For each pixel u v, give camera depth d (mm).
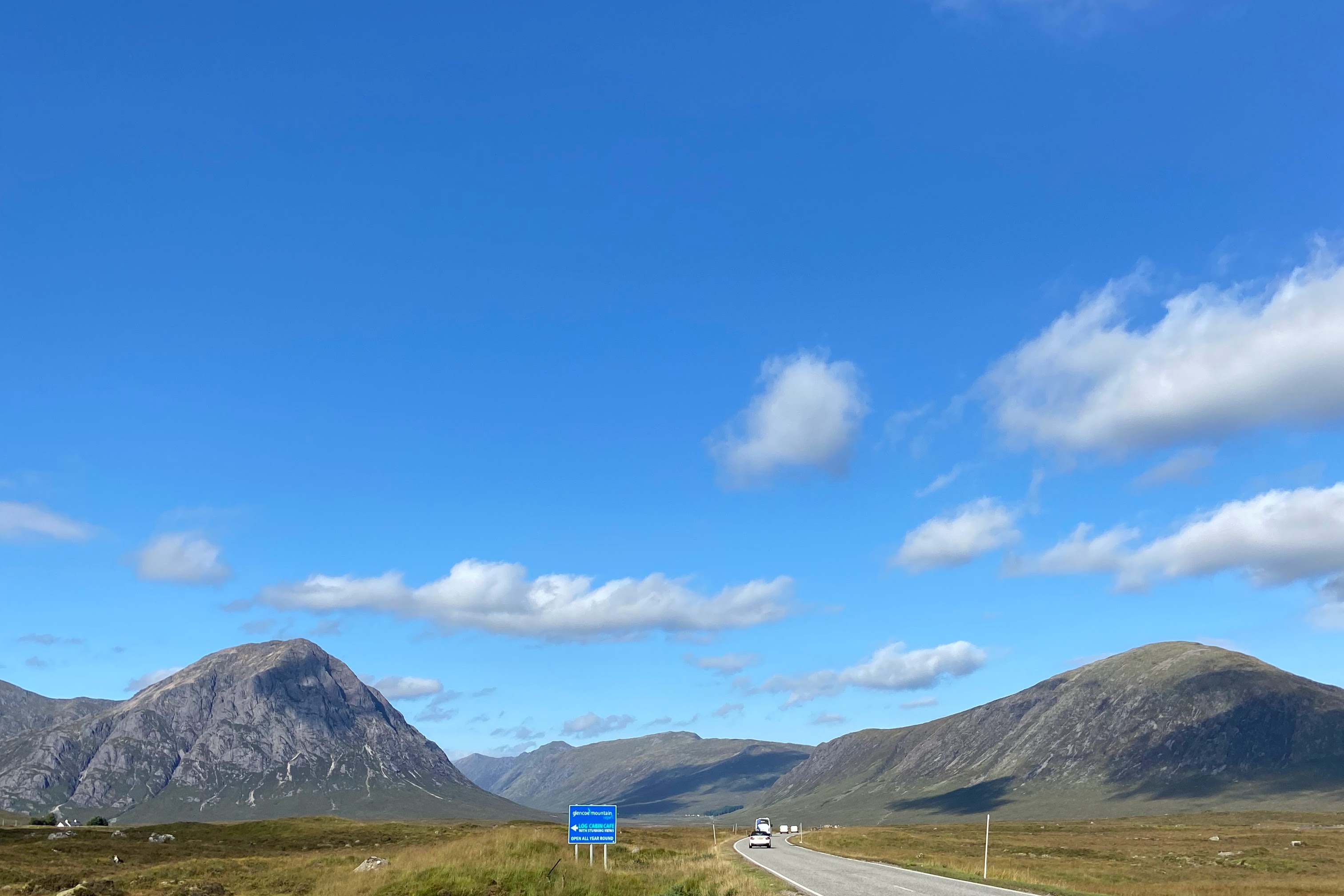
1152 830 185750
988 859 90688
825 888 42969
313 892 47031
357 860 70250
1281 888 60250
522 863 47969
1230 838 139750
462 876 44062
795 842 122750
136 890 55125
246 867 68562
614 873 48812
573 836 50469
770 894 39375
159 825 120875
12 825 121000
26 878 59562
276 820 134625
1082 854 105938
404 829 128750
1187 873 81562
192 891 53188
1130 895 46969
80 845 95062
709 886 43562
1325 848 113875
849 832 177125
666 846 105438
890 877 51094
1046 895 40125
